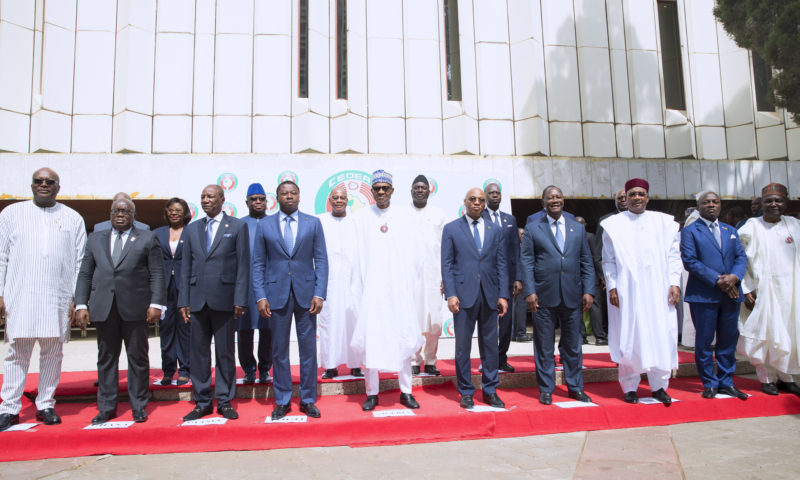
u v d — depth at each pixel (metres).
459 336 4.23
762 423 4.10
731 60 11.41
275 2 10.00
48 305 3.79
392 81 10.28
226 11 9.91
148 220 11.88
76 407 4.33
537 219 4.86
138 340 3.90
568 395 4.48
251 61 9.93
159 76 9.68
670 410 4.22
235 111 9.75
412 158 9.92
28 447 3.50
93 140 9.48
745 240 4.75
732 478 2.91
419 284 5.21
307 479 2.97
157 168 9.42
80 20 9.67
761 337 4.51
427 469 3.12
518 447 3.56
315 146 9.68
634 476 2.95
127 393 4.50
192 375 3.97
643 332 4.26
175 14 9.84
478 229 4.42
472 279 4.23
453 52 10.94
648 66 11.01
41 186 3.89
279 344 4.00
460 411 4.03
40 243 3.83
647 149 10.82
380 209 4.50
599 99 10.80
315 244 4.21
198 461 3.32
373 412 4.05
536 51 10.50
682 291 7.16
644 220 4.58
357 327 4.33
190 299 4.00
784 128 11.30
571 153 10.61
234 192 8.27
